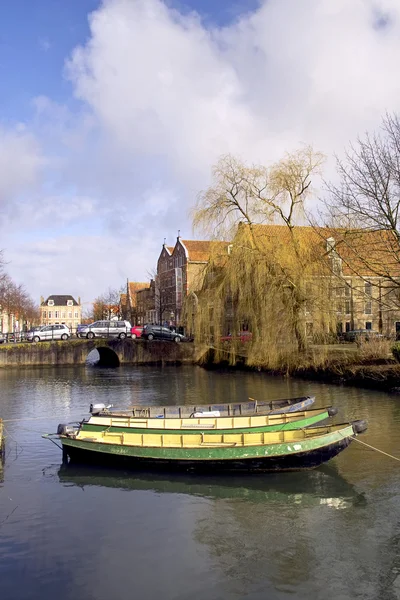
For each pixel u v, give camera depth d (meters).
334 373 30.11
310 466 13.10
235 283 35.25
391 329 42.44
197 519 10.95
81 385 33.53
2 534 10.27
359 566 8.91
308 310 32.62
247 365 37.62
